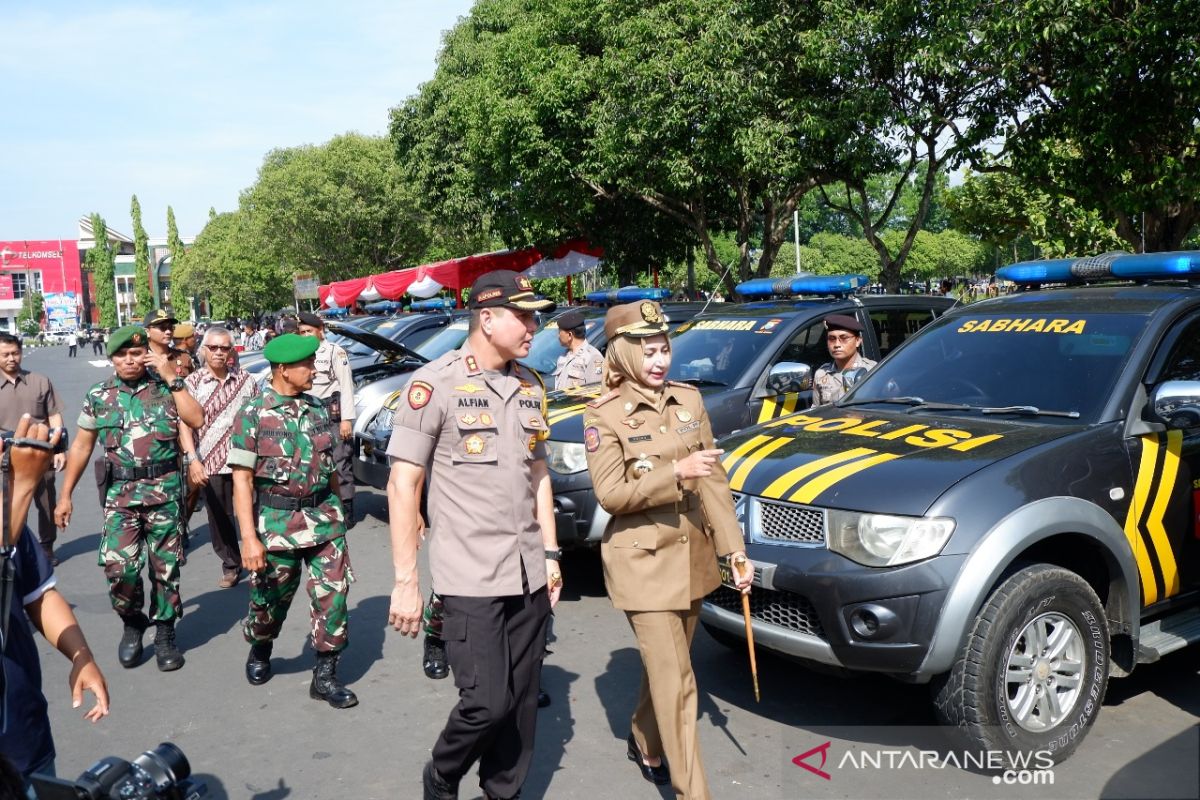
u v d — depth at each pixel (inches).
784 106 572.4
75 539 341.4
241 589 267.3
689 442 132.6
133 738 172.1
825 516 147.6
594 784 147.8
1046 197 717.3
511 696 123.7
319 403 187.9
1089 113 465.7
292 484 181.5
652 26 606.9
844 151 545.3
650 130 620.4
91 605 258.4
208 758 162.2
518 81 763.4
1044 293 202.8
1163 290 185.2
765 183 671.8
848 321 246.5
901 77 539.2
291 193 1628.9
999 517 140.3
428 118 1124.5
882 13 487.8
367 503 378.9
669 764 129.2
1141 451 158.7
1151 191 451.8
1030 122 500.1
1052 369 175.6
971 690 139.1
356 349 550.0
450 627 123.7
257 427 180.5
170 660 205.5
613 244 900.0
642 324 129.5
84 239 5054.1
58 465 300.0
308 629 229.9
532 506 129.2
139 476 204.2
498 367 130.4
